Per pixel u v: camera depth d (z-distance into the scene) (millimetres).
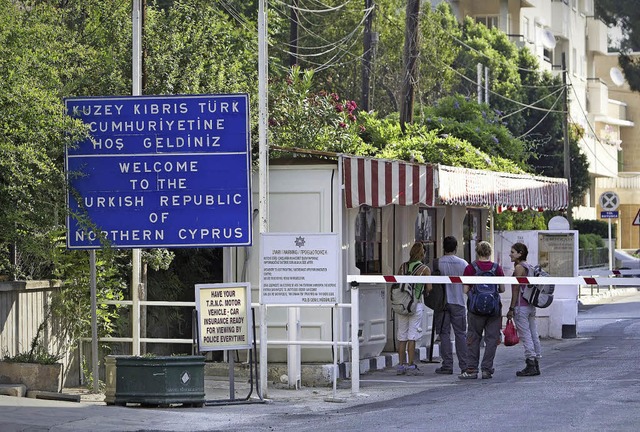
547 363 42344
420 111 73812
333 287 33000
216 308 31797
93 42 40750
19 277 33781
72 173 32594
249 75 47438
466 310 39594
